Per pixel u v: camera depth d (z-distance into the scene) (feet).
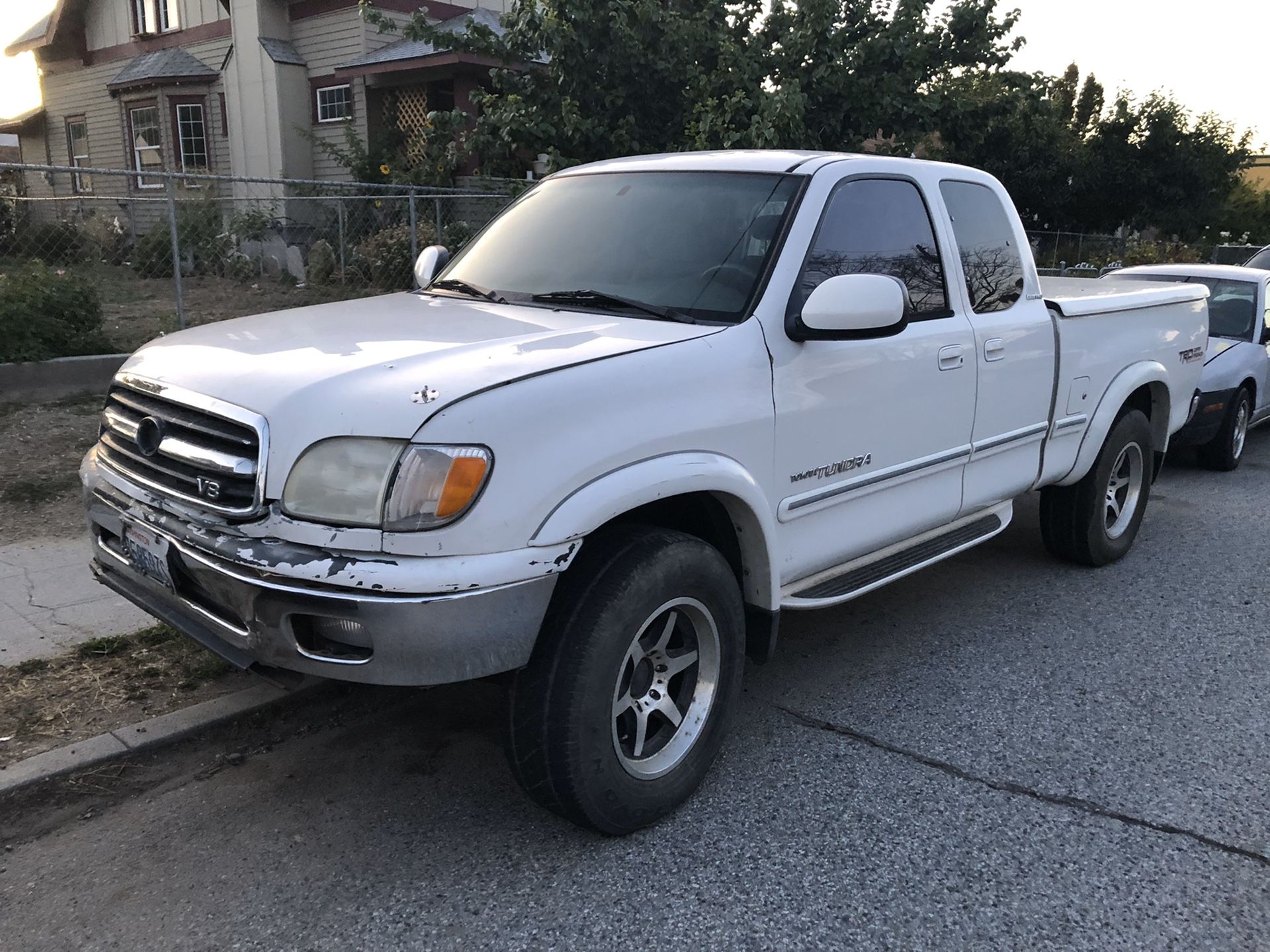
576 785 9.47
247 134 66.39
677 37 33.09
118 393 11.12
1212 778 11.60
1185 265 32.99
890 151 36.40
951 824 10.60
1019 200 84.33
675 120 34.42
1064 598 17.57
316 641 8.93
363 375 9.06
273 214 56.03
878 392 12.46
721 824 10.55
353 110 63.16
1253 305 29.60
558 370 9.29
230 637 9.34
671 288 11.68
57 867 9.67
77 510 19.25
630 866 9.82
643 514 10.68
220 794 10.98
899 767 11.75
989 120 37.35
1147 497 19.67
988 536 15.30
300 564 8.52
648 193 13.23
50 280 29.45
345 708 12.87
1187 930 9.03
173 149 68.69
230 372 9.64
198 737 11.85
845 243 12.37
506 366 9.20
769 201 12.16
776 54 34.19
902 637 15.71
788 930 8.95
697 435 10.13
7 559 16.80
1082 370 16.79
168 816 10.53
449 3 64.69
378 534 8.48
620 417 9.49
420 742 12.17
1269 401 29.60
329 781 11.28
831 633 15.89
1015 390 15.17
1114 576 18.79
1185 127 83.10
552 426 9.00
